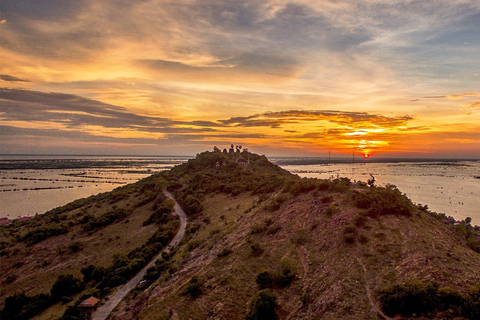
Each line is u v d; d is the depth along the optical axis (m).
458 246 38.91
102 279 61.94
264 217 59.75
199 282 41.28
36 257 83.50
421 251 36.03
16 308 56.16
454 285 29.34
